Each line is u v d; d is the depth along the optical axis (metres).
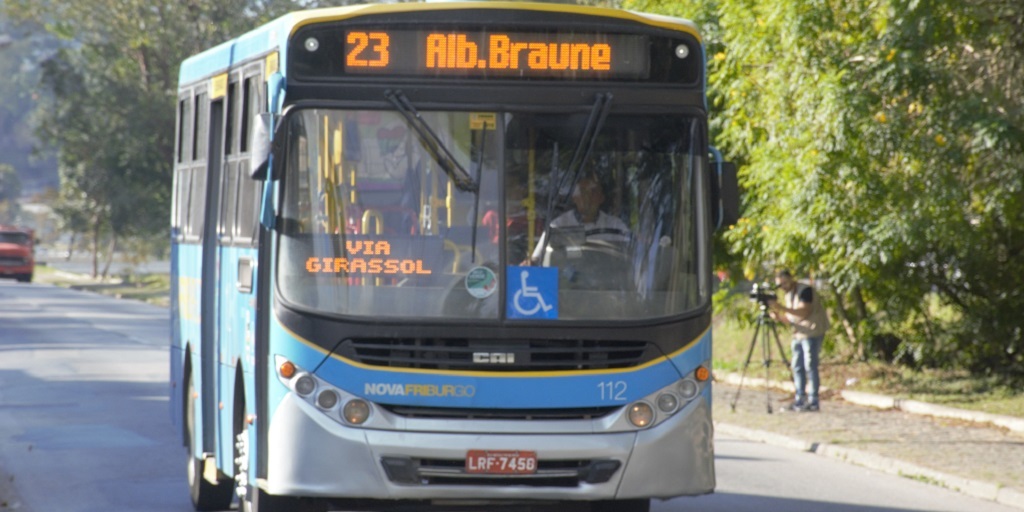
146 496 24.11
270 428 16.52
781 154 36.66
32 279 168.00
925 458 28.52
